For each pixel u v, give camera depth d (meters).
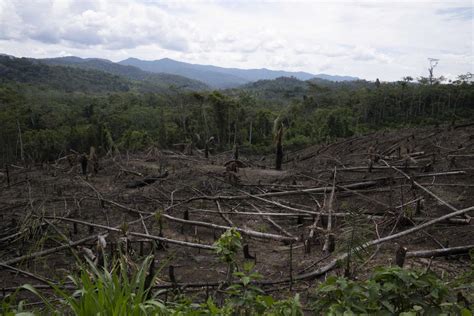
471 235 6.53
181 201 10.43
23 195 11.73
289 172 14.09
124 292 2.80
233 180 12.31
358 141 19.64
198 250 7.18
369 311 2.63
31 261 6.81
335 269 5.56
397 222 7.30
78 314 2.56
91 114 60.91
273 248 7.29
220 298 5.08
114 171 14.85
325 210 8.71
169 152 19.31
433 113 52.59
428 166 11.05
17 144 38.75
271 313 3.02
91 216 9.42
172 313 2.86
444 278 4.91
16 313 2.71
